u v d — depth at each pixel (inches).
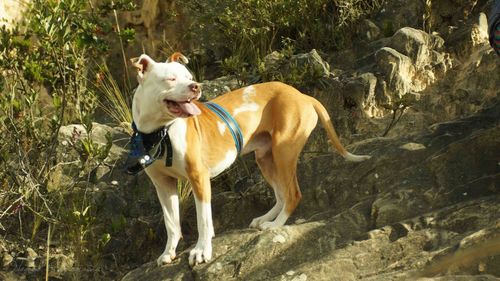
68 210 187.8
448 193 173.5
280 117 178.2
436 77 205.2
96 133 206.2
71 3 194.5
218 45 233.5
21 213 194.9
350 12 224.1
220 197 191.5
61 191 194.4
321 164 189.3
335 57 218.8
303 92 205.6
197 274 169.3
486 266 153.8
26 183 192.1
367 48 216.1
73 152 199.2
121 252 190.2
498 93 194.4
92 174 198.1
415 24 219.8
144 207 196.4
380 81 202.2
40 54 212.4
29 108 206.2
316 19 225.3
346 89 201.8
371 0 229.8
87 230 185.8
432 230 165.2
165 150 169.9
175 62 169.3
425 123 197.5
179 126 170.4
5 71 219.9
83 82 221.6
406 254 162.7
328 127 182.7
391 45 208.2
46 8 193.9
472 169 176.4
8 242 190.9
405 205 173.3
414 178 177.9
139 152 169.5
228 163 177.5
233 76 215.3
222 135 175.8
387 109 200.7
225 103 179.3
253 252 169.2
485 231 158.4
